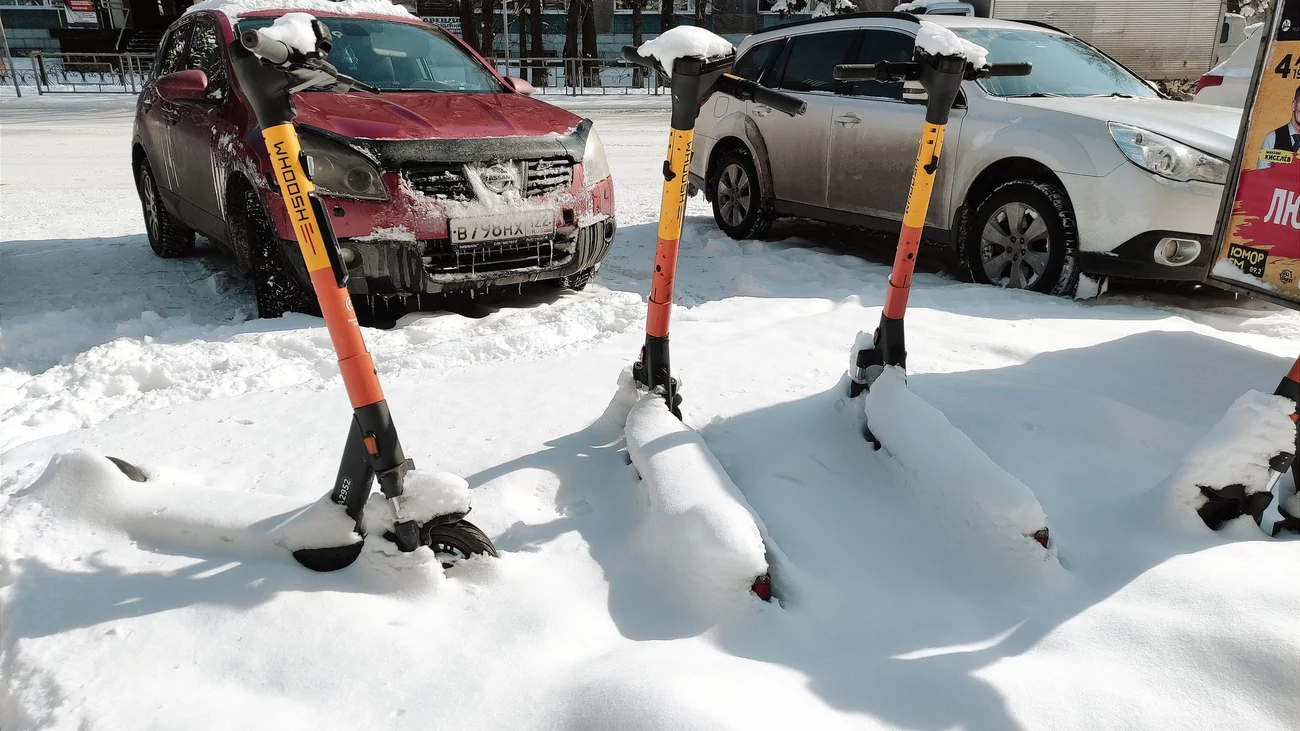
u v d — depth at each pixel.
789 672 1.63
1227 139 4.40
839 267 5.73
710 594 1.82
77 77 27.52
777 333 3.90
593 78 28.23
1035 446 2.67
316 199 1.78
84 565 2.00
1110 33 10.73
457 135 4.20
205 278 5.57
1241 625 1.66
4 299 5.03
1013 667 1.64
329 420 2.96
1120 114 4.73
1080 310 4.37
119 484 2.21
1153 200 4.36
